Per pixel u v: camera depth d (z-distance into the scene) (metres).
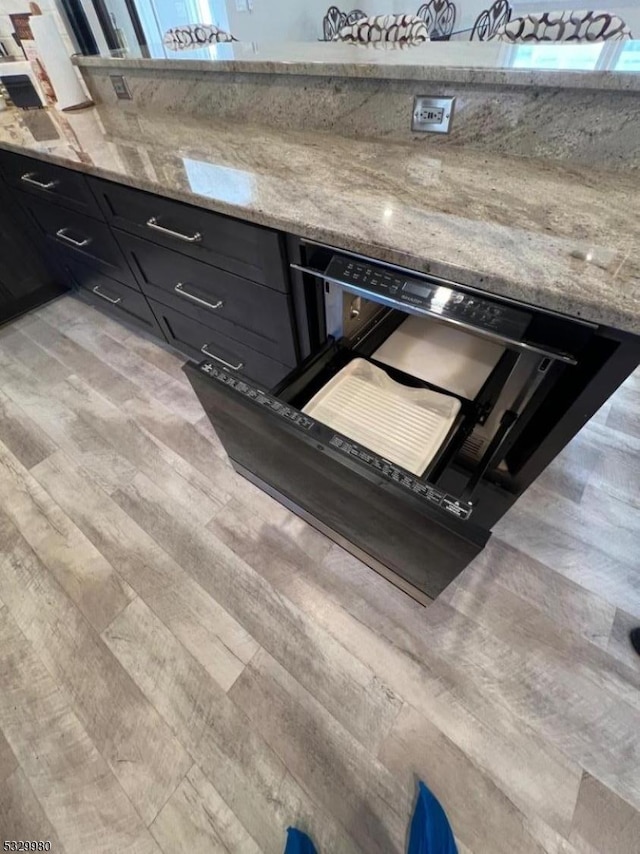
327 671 0.97
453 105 0.99
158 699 0.95
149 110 1.62
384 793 0.82
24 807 0.83
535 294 0.58
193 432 1.52
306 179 0.92
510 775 0.82
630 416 1.44
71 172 1.22
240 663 0.99
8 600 1.11
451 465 1.02
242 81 1.28
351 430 0.89
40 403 1.65
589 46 1.09
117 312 1.86
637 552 1.12
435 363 0.98
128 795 0.84
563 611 1.02
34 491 1.36
